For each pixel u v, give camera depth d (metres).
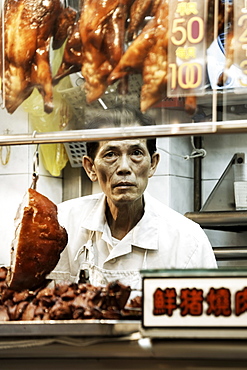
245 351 1.46
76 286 1.89
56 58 2.09
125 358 1.58
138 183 2.69
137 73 1.95
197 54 1.88
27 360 1.67
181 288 1.51
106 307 1.78
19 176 4.19
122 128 1.93
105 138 1.96
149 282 1.54
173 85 1.90
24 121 2.07
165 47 1.91
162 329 1.52
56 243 2.14
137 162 2.69
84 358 1.62
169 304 1.52
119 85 1.96
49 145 4.11
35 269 2.10
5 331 1.68
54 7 2.11
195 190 4.41
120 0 2.01
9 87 2.11
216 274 1.50
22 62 2.11
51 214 2.17
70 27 2.09
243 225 3.79
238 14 1.87
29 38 2.11
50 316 1.79
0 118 2.11
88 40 2.03
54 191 4.35
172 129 1.88
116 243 2.83
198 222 3.82
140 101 1.93
